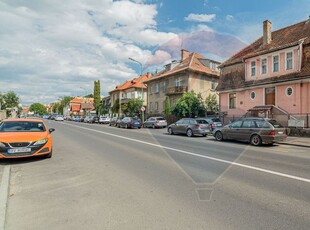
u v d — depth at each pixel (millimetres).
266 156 8422
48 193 4449
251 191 4500
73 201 4027
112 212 3559
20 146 7102
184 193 4375
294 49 16203
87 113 83000
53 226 3145
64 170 6238
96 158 7922
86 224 3184
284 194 4340
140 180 5258
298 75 15602
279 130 11234
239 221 3232
